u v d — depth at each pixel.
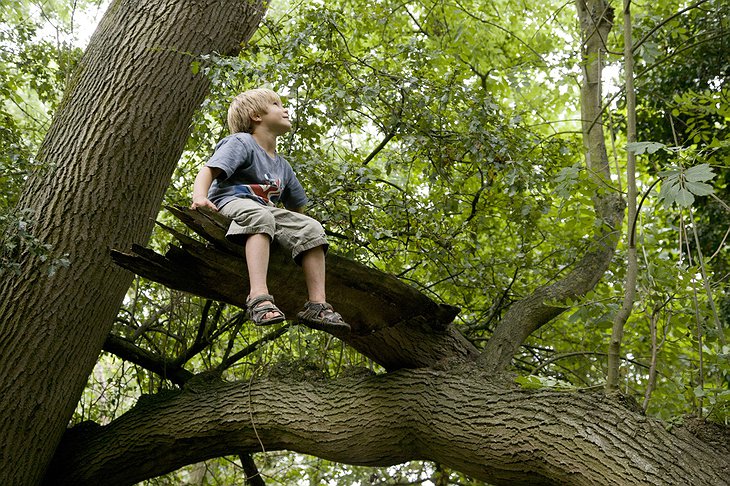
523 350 6.71
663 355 6.16
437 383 4.06
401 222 5.77
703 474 3.12
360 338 4.25
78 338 4.57
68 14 8.01
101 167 4.74
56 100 6.73
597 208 5.28
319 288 3.35
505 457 3.59
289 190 3.88
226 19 5.46
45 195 4.67
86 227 4.63
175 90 5.11
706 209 6.75
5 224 4.14
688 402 4.09
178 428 4.72
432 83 5.59
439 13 7.84
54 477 4.93
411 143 5.37
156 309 6.64
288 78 4.91
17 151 4.47
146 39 5.14
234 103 3.79
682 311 3.84
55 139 4.90
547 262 6.61
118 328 6.41
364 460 4.28
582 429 3.38
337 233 5.65
